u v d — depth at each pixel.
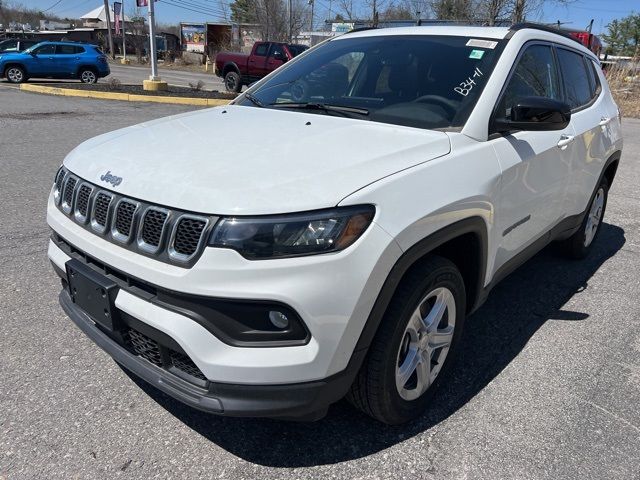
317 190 2.14
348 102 3.30
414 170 2.44
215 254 2.04
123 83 21.59
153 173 2.33
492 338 3.63
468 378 3.16
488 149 2.91
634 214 6.80
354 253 2.11
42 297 3.83
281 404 2.15
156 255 2.18
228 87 21.67
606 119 4.64
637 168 9.54
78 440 2.53
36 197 6.02
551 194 3.68
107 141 2.88
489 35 3.44
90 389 2.89
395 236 2.21
